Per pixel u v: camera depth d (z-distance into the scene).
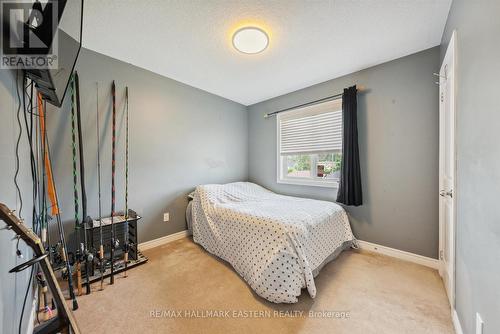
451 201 1.45
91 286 1.67
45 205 1.58
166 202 2.65
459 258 1.22
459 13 1.24
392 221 2.23
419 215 2.06
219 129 3.31
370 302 1.49
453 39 1.30
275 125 3.38
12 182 0.98
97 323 1.29
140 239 2.40
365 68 2.38
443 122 1.74
